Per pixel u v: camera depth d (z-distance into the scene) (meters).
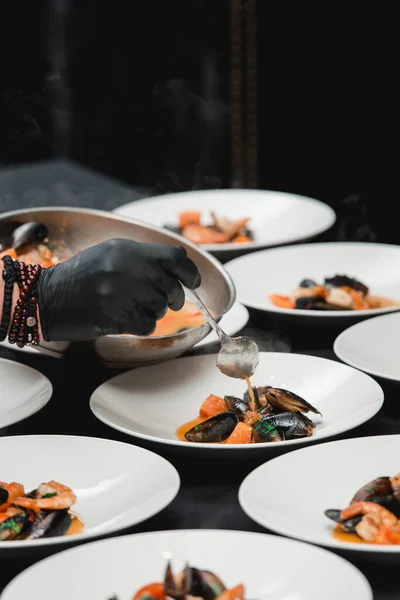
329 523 1.33
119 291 1.68
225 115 4.48
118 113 4.76
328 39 3.57
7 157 4.84
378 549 1.19
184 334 1.77
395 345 1.97
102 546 1.20
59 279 1.73
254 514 1.29
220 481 1.53
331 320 2.12
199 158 4.58
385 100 3.46
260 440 1.56
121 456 1.50
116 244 1.71
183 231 2.81
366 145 3.54
